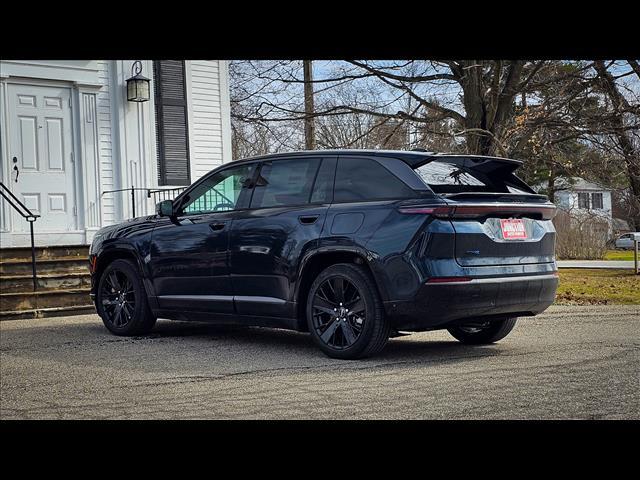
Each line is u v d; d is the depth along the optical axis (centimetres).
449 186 700
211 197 846
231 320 815
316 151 774
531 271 729
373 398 556
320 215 739
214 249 818
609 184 2081
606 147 1961
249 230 790
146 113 1494
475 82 1961
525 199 737
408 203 688
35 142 1384
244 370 676
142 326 908
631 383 588
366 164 732
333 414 516
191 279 843
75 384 637
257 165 814
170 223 873
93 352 802
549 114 1941
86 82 1428
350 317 718
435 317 679
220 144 1611
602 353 727
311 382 616
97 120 1444
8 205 1342
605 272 1930
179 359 745
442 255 675
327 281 728
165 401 566
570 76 1903
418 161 708
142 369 696
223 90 1612
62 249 1306
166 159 1537
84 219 1424
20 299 1146
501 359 707
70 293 1189
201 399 569
